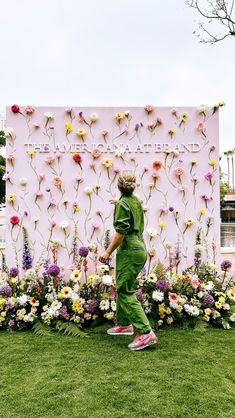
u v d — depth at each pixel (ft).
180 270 17.11
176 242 17.19
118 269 12.35
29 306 14.73
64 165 17.13
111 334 13.57
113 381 9.70
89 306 14.46
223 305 15.07
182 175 17.34
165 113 17.42
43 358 11.28
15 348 12.14
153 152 17.31
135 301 12.25
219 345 12.50
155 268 16.34
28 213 16.97
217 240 17.29
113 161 17.22
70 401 8.68
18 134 17.10
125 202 12.12
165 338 13.21
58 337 13.29
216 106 17.43
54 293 14.61
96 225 17.01
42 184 17.07
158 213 17.25
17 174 17.06
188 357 11.37
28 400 8.74
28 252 16.66
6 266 16.22
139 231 12.53
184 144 17.39
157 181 17.31
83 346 12.32
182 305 14.76
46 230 16.99
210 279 16.15
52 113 17.12
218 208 17.35
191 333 13.82
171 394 9.01
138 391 9.16
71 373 10.20
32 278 15.14
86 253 15.47
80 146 17.16
